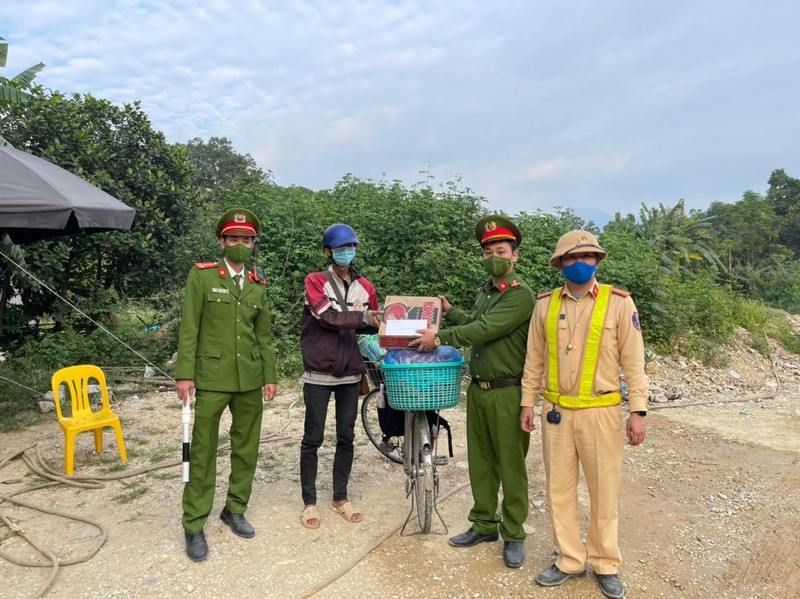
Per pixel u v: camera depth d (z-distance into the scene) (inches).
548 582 125.9
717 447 237.8
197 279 139.2
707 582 131.9
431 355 135.6
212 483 140.7
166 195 397.1
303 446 153.5
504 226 132.6
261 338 149.9
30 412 255.0
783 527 160.6
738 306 520.7
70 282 383.2
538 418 264.5
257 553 137.9
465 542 142.7
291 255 377.1
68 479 178.4
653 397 320.8
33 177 200.2
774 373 408.2
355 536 147.2
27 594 121.4
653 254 439.8
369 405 258.5
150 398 284.0
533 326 130.0
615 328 120.9
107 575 128.5
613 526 124.1
